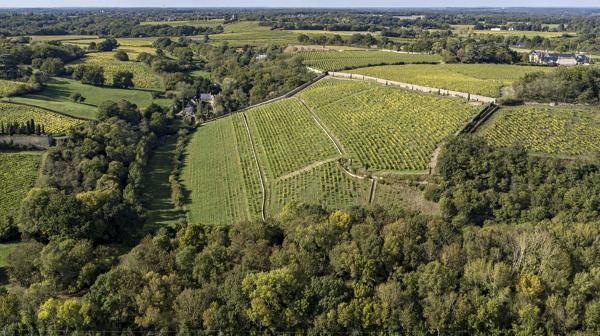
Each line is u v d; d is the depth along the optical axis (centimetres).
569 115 13200
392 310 6075
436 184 10494
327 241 7169
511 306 6059
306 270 6638
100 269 7050
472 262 6556
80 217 8375
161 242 7588
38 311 6062
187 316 6019
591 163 10056
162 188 12606
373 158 11969
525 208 9544
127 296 6225
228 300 6191
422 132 12988
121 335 5962
